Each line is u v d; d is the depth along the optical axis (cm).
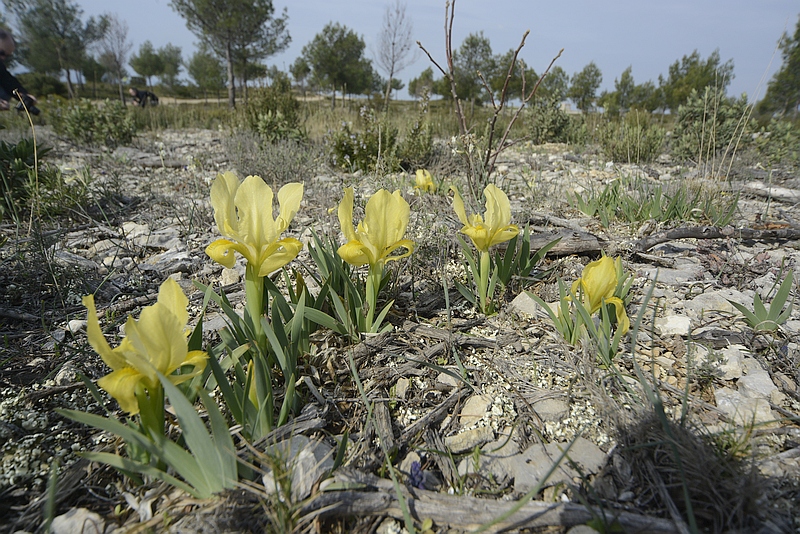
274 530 19
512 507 20
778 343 33
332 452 24
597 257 50
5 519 21
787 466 23
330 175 97
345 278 32
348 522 21
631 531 19
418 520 21
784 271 46
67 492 22
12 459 24
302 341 31
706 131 112
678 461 21
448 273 47
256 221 24
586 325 32
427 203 65
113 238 58
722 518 20
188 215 66
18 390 29
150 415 20
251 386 24
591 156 132
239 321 27
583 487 22
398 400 29
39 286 43
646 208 65
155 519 20
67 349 33
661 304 40
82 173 72
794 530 19
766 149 117
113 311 39
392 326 35
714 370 30
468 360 33
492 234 36
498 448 25
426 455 25
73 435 26
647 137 122
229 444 20
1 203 61
